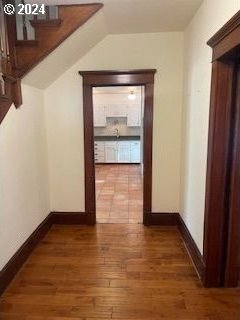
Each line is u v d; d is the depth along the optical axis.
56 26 2.43
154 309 2.03
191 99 2.85
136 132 9.25
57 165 3.60
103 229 3.53
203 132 2.40
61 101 3.46
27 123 2.83
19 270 2.55
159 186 3.57
